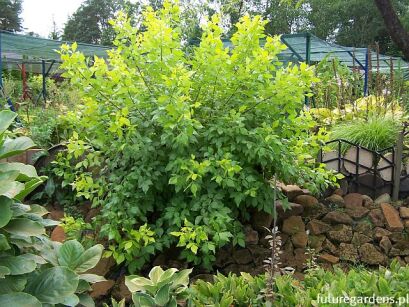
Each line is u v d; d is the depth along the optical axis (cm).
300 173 390
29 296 191
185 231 332
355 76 660
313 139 395
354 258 400
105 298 358
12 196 202
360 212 423
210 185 352
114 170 374
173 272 231
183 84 333
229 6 714
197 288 239
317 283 238
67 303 207
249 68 357
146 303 210
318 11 2923
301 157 382
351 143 448
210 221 331
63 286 210
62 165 407
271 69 377
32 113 644
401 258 403
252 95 372
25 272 200
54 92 816
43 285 211
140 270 371
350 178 453
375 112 534
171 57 356
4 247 196
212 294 231
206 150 356
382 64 1360
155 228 357
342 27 2978
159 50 354
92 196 372
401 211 424
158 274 234
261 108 374
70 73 355
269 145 351
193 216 353
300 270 388
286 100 366
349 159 453
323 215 421
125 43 387
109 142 378
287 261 391
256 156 363
